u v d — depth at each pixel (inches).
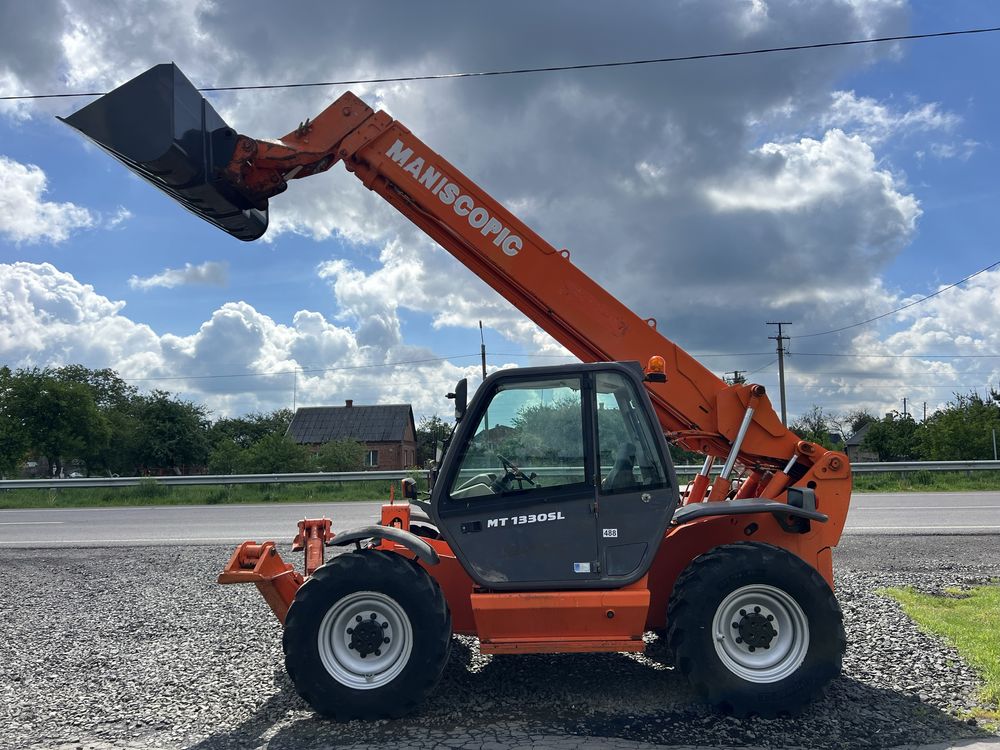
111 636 237.6
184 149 201.6
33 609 276.7
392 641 168.2
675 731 154.9
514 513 177.5
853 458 2310.5
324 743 152.1
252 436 2647.6
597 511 176.2
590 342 211.8
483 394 184.2
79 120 199.3
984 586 281.0
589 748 146.5
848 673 185.3
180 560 373.7
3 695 183.8
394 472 814.5
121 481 812.0
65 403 1878.7
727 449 209.2
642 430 181.3
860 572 307.7
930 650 200.1
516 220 215.5
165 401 2209.6
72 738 156.9
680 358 208.8
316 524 215.6
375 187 223.8
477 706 171.9
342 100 219.3
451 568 191.6
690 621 165.5
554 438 181.3
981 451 1485.0
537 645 170.4
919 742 147.7
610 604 167.8
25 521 603.5
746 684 161.9
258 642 227.9
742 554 168.2
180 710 172.4
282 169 215.8
